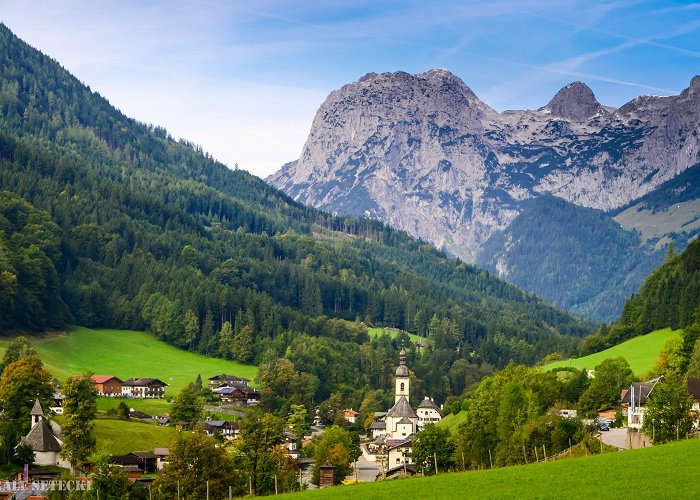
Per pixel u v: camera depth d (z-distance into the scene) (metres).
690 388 188.00
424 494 120.12
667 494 105.88
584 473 120.81
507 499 111.69
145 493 156.38
